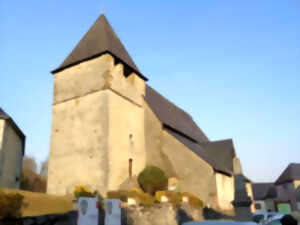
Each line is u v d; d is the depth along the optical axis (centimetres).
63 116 1898
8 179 1730
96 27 2125
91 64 1886
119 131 1788
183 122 2656
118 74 1892
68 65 1975
